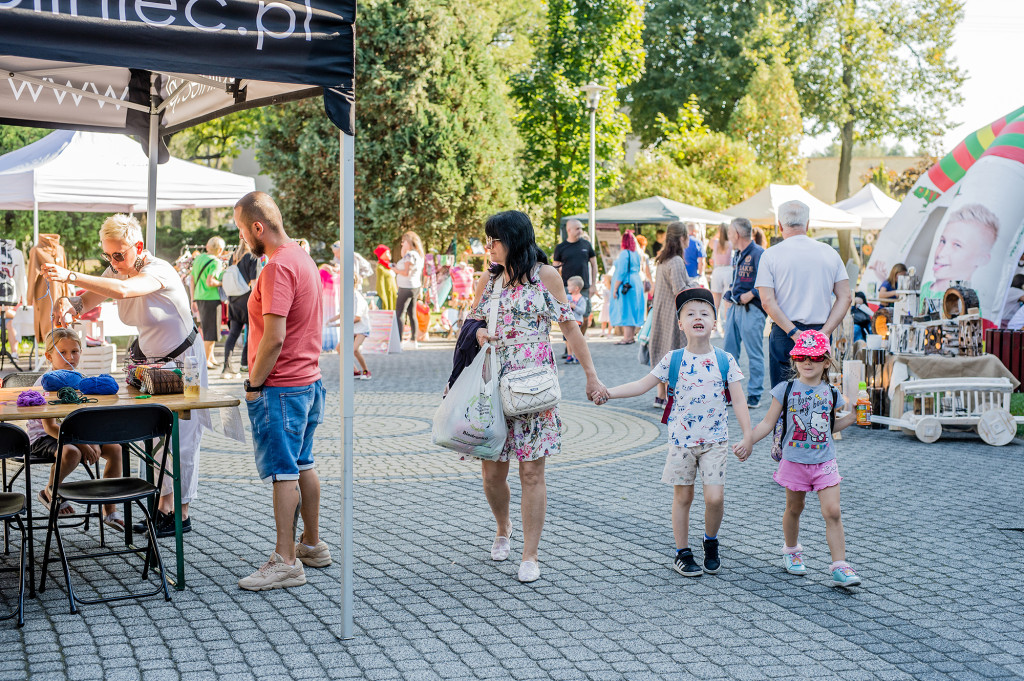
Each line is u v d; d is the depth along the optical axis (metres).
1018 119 13.18
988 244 12.58
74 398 5.16
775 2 45.59
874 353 10.07
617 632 4.40
